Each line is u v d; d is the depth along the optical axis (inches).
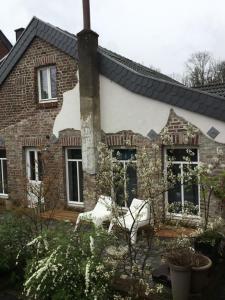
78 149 437.1
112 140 394.6
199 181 266.2
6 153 500.1
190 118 341.4
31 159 484.7
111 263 198.4
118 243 215.3
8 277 242.2
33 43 456.8
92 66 390.3
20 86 475.5
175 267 200.8
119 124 388.8
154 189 212.8
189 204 280.1
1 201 503.8
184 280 199.9
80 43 394.6
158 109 360.5
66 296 187.6
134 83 372.5
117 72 384.8
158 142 362.0
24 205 323.3
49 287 195.5
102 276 191.5
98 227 228.7
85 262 192.5
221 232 273.9
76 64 418.6
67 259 197.0
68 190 445.7
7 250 241.9
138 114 374.3
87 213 327.6
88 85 391.9
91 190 399.9
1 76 490.6
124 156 393.1
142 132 373.1
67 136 433.4
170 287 212.5
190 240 247.9
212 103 326.6
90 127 394.0
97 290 185.2
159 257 262.2
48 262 191.9
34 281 196.9
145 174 206.7
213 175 324.2
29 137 471.8
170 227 249.4
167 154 363.3
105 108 398.6
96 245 203.8
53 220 364.8
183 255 213.9
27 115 471.8
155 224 214.1
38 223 277.6
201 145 336.2
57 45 429.4
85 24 397.7
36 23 449.4
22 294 220.5
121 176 224.2
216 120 327.0
